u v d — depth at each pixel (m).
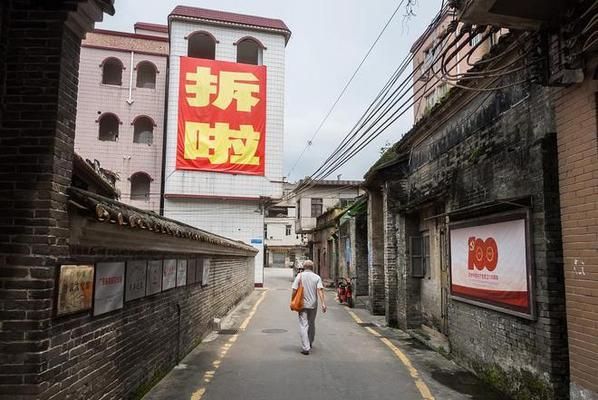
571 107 5.04
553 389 5.25
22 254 3.64
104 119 28.27
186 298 8.51
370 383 6.82
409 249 11.20
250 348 9.23
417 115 15.75
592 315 4.68
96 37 28.25
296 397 6.14
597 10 4.42
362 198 17.81
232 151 27.19
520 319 5.98
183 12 27.23
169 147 26.62
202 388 6.46
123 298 5.31
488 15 5.01
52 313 3.72
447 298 8.88
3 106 3.82
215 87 27.27
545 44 5.15
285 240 61.16
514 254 6.07
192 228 8.32
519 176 6.07
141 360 6.01
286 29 28.53
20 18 3.94
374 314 14.93
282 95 28.31
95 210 3.89
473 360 7.38
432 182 9.77
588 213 4.77
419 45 7.44
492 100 6.92
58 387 3.84
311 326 9.16
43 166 3.75
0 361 3.51
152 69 29.12
